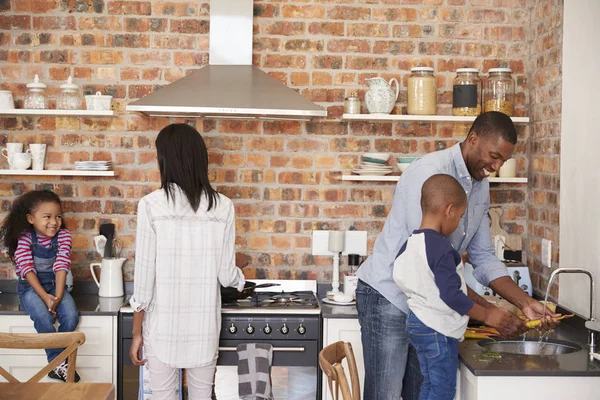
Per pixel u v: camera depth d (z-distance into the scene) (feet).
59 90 12.87
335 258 12.70
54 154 12.91
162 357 10.07
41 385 7.65
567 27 11.27
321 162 13.08
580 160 10.81
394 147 13.12
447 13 13.07
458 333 8.45
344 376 7.37
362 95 13.07
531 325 9.12
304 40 12.98
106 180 12.97
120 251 13.04
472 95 12.43
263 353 10.98
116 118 12.92
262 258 13.15
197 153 10.14
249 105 11.25
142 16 12.86
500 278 9.82
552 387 8.31
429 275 8.33
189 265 10.07
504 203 13.17
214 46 12.71
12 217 11.82
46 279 11.83
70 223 13.00
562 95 11.44
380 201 13.19
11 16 12.78
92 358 11.43
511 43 13.14
